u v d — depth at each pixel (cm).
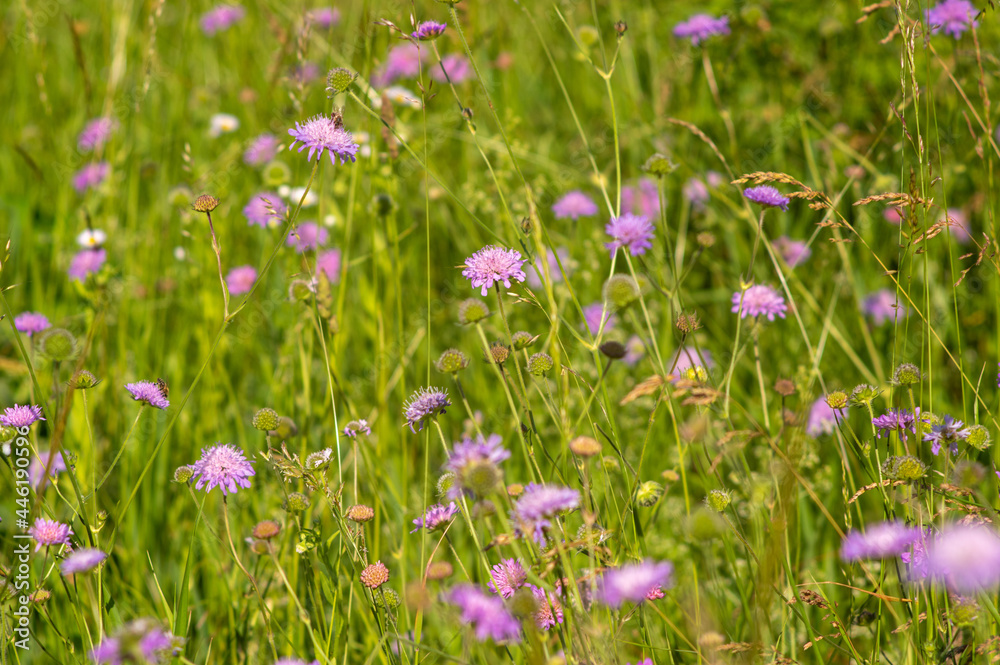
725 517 215
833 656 222
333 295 347
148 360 372
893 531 180
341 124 217
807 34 435
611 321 346
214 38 562
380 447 312
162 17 560
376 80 395
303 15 357
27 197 456
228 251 411
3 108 537
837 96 428
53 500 280
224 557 274
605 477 215
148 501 302
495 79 476
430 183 408
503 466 310
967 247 352
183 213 384
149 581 285
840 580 262
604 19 491
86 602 260
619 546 223
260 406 353
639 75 509
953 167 346
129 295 380
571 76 512
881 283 368
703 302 415
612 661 184
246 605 251
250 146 428
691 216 430
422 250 407
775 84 447
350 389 344
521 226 230
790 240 400
